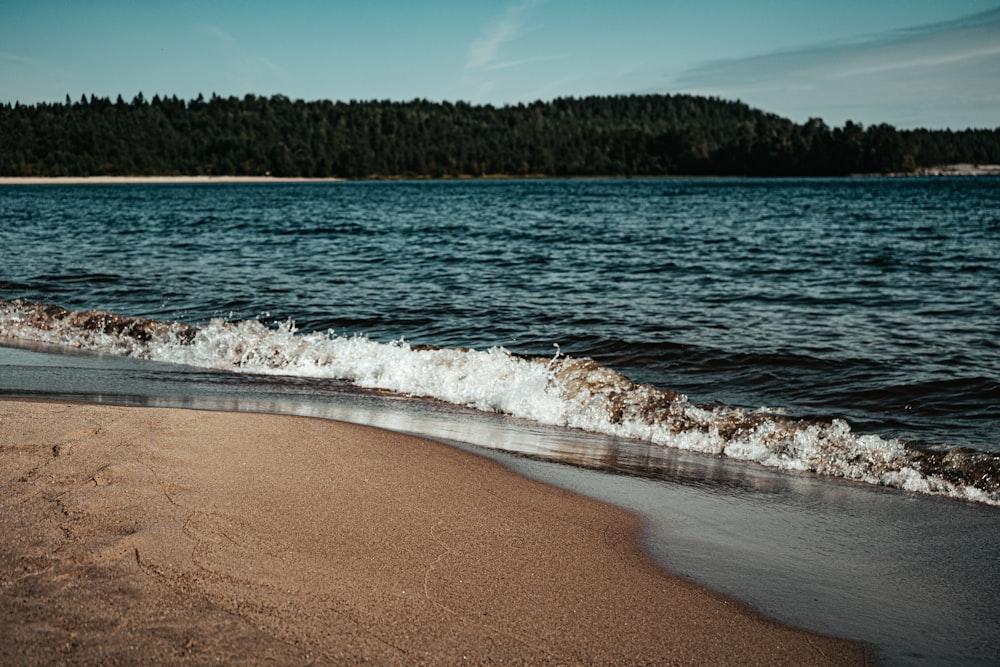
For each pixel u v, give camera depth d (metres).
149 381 7.70
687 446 6.09
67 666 2.46
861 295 13.20
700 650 2.95
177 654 2.57
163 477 4.17
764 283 14.72
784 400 7.29
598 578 3.48
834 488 5.10
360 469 4.69
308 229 30.25
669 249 21.84
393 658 2.69
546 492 4.62
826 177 184.25
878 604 3.41
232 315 11.58
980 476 5.09
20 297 12.87
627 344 9.48
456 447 5.49
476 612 3.07
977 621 3.29
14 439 4.74
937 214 40.06
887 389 7.49
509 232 28.81
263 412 6.49
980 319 10.96
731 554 3.88
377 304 12.42
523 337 10.02
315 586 3.13
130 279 15.02
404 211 46.19
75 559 3.14
